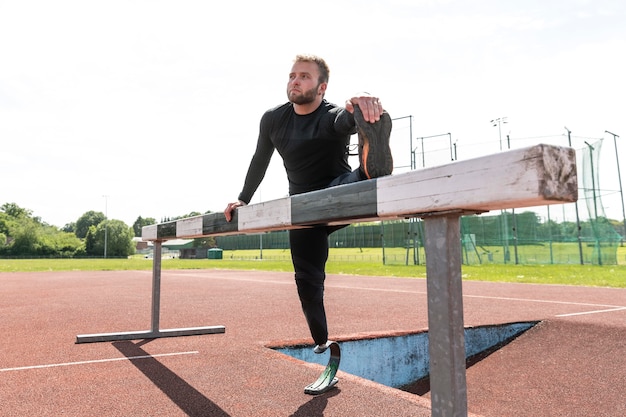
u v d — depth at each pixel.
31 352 2.92
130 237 73.94
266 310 5.21
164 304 5.88
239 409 1.83
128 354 2.84
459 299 0.99
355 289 8.27
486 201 0.85
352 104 1.31
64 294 7.41
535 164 0.77
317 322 1.97
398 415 1.76
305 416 1.75
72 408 1.84
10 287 9.06
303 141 1.84
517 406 2.66
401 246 21.61
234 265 25.97
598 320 3.97
